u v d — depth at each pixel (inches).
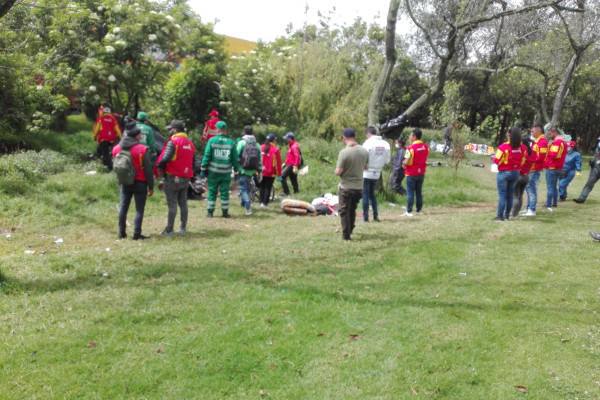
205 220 341.1
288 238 286.2
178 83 626.8
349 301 188.1
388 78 449.1
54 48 502.6
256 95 688.4
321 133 697.6
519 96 1223.5
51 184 361.7
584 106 1264.8
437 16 534.0
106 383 130.9
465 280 214.4
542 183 652.7
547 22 590.6
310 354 148.9
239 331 160.7
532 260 243.6
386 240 278.5
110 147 465.4
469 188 554.9
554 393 132.1
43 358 140.4
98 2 527.8
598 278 218.2
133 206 360.8
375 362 145.3
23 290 187.9
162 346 150.2
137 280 204.4
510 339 160.6
